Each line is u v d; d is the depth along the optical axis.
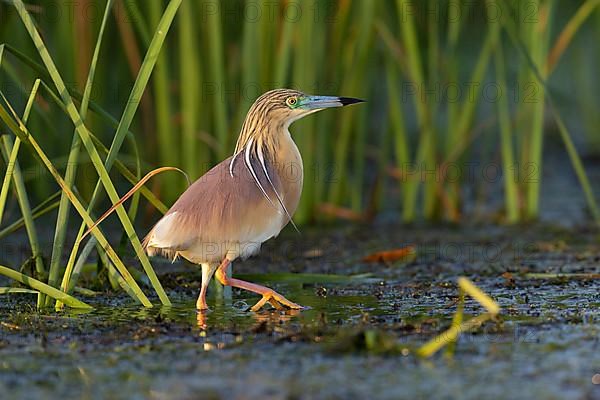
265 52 13.44
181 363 7.75
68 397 7.04
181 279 11.10
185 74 13.59
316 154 14.95
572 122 21.05
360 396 6.94
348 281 10.98
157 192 14.79
